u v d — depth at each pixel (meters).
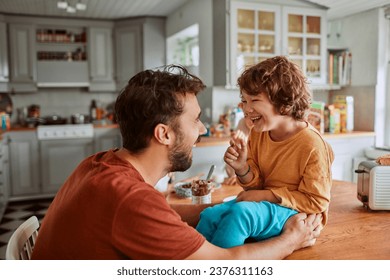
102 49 5.09
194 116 0.87
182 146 0.86
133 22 5.00
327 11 3.76
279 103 0.98
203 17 3.89
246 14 3.51
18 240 0.97
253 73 1.00
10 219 3.88
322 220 1.05
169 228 0.74
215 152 3.26
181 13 4.45
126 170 0.82
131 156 0.87
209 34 3.79
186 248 0.75
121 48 5.08
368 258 0.97
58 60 4.97
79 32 5.20
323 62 3.79
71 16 4.90
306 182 1.00
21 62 4.79
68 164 4.73
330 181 1.02
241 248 0.86
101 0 4.13
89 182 0.79
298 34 3.67
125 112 0.84
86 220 0.77
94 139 4.80
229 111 3.76
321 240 1.10
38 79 4.89
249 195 1.04
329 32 4.04
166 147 0.85
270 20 3.59
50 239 0.82
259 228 0.95
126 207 0.73
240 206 0.95
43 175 4.66
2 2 4.17
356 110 3.87
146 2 4.24
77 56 5.12
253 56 3.56
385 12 3.49
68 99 5.30
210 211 1.03
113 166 0.83
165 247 0.74
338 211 1.39
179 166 0.89
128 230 0.73
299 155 1.02
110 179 0.78
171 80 0.84
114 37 5.13
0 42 4.65
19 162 4.56
